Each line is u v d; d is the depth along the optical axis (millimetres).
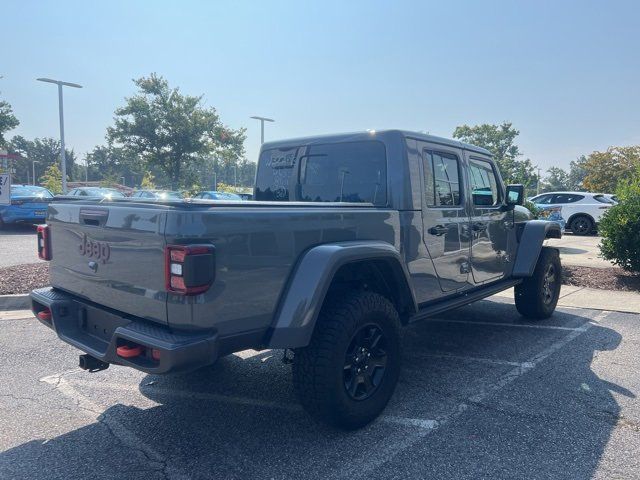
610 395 3986
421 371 4543
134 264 2889
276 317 3037
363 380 3426
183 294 2613
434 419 3574
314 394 3158
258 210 2939
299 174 4789
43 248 3889
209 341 2691
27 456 3068
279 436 3344
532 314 6301
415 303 3936
